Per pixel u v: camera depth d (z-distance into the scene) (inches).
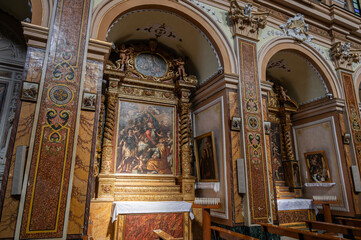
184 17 249.0
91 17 196.7
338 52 330.6
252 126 236.5
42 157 156.3
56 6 184.4
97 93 183.3
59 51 176.9
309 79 343.6
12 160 152.0
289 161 339.6
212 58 265.6
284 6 309.6
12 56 250.2
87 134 172.9
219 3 265.0
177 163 283.4
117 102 272.8
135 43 297.6
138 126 277.1
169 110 297.1
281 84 384.2
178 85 291.4
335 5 337.4
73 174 161.8
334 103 315.9
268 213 220.8
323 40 335.3
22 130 158.4
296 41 309.1
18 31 256.1
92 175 167.6
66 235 151.6
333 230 179.8
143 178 265.4
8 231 142.4
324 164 322.0
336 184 305.7
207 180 256.2
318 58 322.0
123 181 255.9
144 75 289.6
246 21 264.8
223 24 260.8
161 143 282.7
